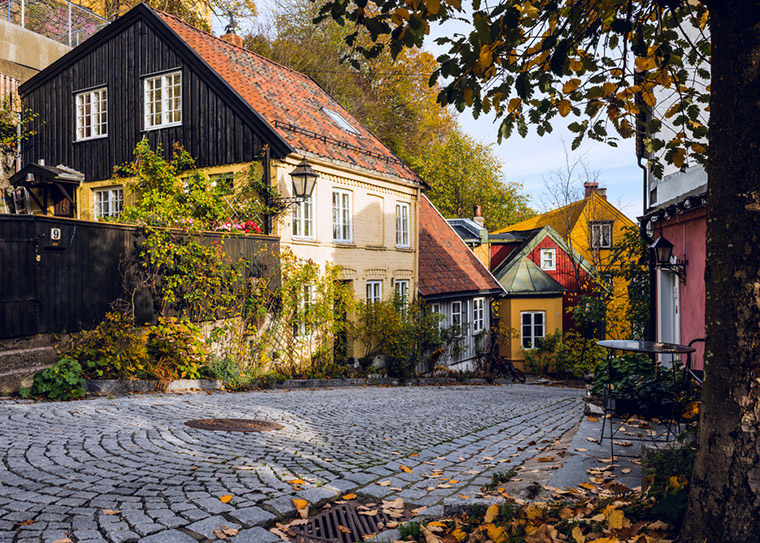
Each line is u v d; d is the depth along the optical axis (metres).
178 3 29.48
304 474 5.80
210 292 13.17
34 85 18.75
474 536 3.92
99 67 17.80
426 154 43.81
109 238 11.16
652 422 7.50
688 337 10.99
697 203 9.62
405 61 36.28
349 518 4.78
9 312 9.38
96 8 28.42
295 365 15.91
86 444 6.36
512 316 30.83
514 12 3.81
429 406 12.12
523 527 3.92
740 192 3.20
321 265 17.31
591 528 3.77
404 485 5.76
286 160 15.81
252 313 14.37
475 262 28.77
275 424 8.44
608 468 5.46
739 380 3.19
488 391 17.78
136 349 10.96
